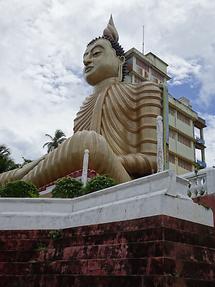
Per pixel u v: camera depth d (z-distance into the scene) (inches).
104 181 491.5
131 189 350.0
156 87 1084.5
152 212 306.3
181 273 281.7
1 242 395.5
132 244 307.0
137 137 1032.2
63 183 523.5
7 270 378.6
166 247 283.6
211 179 467.8
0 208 418.0
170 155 1729.8
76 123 1131.9
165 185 320.8
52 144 1581.0
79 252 353.1
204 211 335.3
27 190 522.9
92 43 1223.5
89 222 368.8
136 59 1918.1
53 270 360.2
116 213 341.4
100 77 1162.0
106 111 1053.8
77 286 327.9
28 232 400.5
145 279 278.1
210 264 310.2
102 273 316.2
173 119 1807.3
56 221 404.5
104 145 754.2
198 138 1985.7
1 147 1472.7
